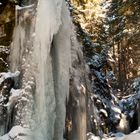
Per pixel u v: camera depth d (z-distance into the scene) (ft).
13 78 29.84
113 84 80.59
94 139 39.04
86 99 37.68
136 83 59.93
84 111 35.91
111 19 53.11
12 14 31.58
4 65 30.63
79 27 48.19
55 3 30.07
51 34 29.55
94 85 50.85
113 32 52.01
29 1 32.09
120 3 48.88
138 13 47.06
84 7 55.62
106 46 59.72
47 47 29.48
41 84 29.12
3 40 31.30
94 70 52.37
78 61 35.60
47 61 29.55
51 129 29.14
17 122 28.40
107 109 53.26
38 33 29.76
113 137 42.98
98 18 61.93
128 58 88.02
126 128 55.36
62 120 30.78
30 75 29.50
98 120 44.06
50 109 29.25
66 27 31.65
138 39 51.06
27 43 30.35
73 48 34.65
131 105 61.31
